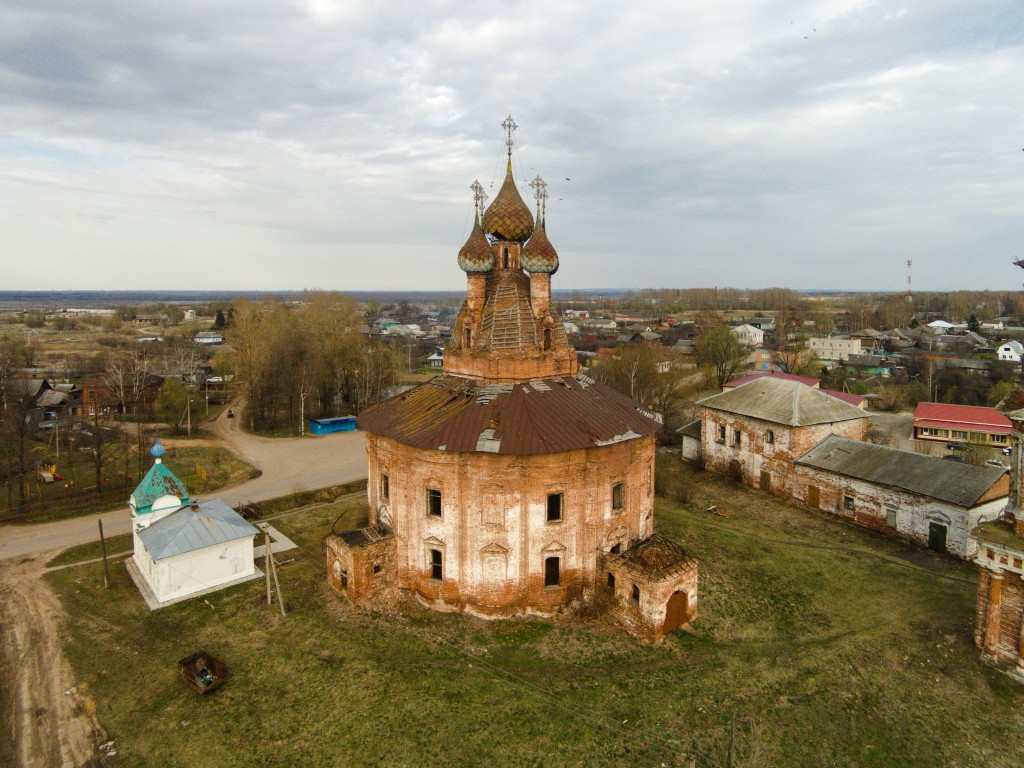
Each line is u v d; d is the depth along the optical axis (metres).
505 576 33.88
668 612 32.69
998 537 30.30
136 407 90.56
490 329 37.62
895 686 29.53
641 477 38.25
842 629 34.47
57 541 47.06
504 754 24.72
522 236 38.84
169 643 32.59
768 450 59.22
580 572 35.06
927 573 41.59
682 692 28.59
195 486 61.56
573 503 34.41
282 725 26.31
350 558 35.09
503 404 34.62
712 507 54.53
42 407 89.00
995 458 69.00
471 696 27.97
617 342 170.75
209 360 141.38
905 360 137.62
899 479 48.19
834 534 48.91
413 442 33.34
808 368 131.75
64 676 30.00
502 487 33.19
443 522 34.22
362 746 25.09
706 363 124.56
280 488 61.47
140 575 40.53
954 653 32.16
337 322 110.94
